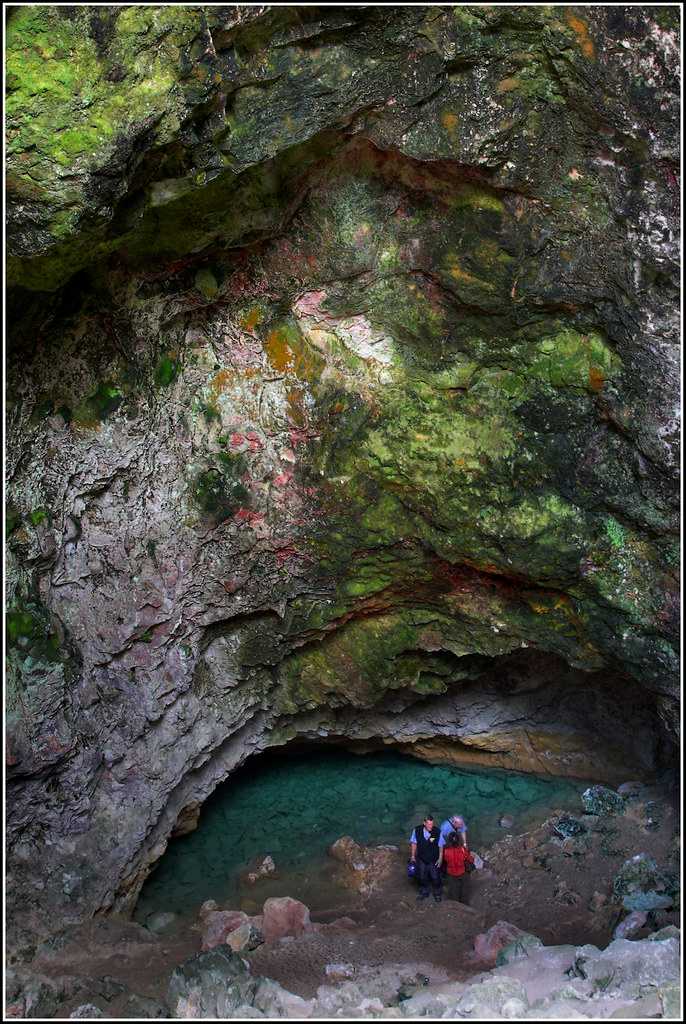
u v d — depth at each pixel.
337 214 8.72
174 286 8.93
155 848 10.73
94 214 6.54
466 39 7.13
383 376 9.70
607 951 8.05
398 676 11.83
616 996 7.16
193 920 10.61
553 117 7.54
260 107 7.26
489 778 13.24
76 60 6.10
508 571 10.12
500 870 11.34
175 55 6.35
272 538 10.44
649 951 7.63
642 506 8.97
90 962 9.09
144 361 9.21
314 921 10.59
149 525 9.85
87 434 9.07
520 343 9.02
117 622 9.80
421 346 9.44
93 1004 8.06
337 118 7.63
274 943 9.84
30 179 6.25
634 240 7.58
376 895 11.08
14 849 9.29
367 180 8.54
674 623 9.24
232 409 9.86
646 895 9.95
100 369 8.95
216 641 11.11
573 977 7.76
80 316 8.56
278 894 11.22
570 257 8.19
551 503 9.52
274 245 8.94
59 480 9.05
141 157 6.66
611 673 11.21
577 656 10.49
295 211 8.66
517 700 12.84
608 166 7.52
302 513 10.32
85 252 7.14
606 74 6.93
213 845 12.09
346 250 8.89
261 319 9.43
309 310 9.41
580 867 11.05
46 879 9.45
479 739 13.08
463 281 8.73
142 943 9.59
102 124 6.26
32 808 9.35
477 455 9.59
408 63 7.34
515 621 10.66
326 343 9.62
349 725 12.70
